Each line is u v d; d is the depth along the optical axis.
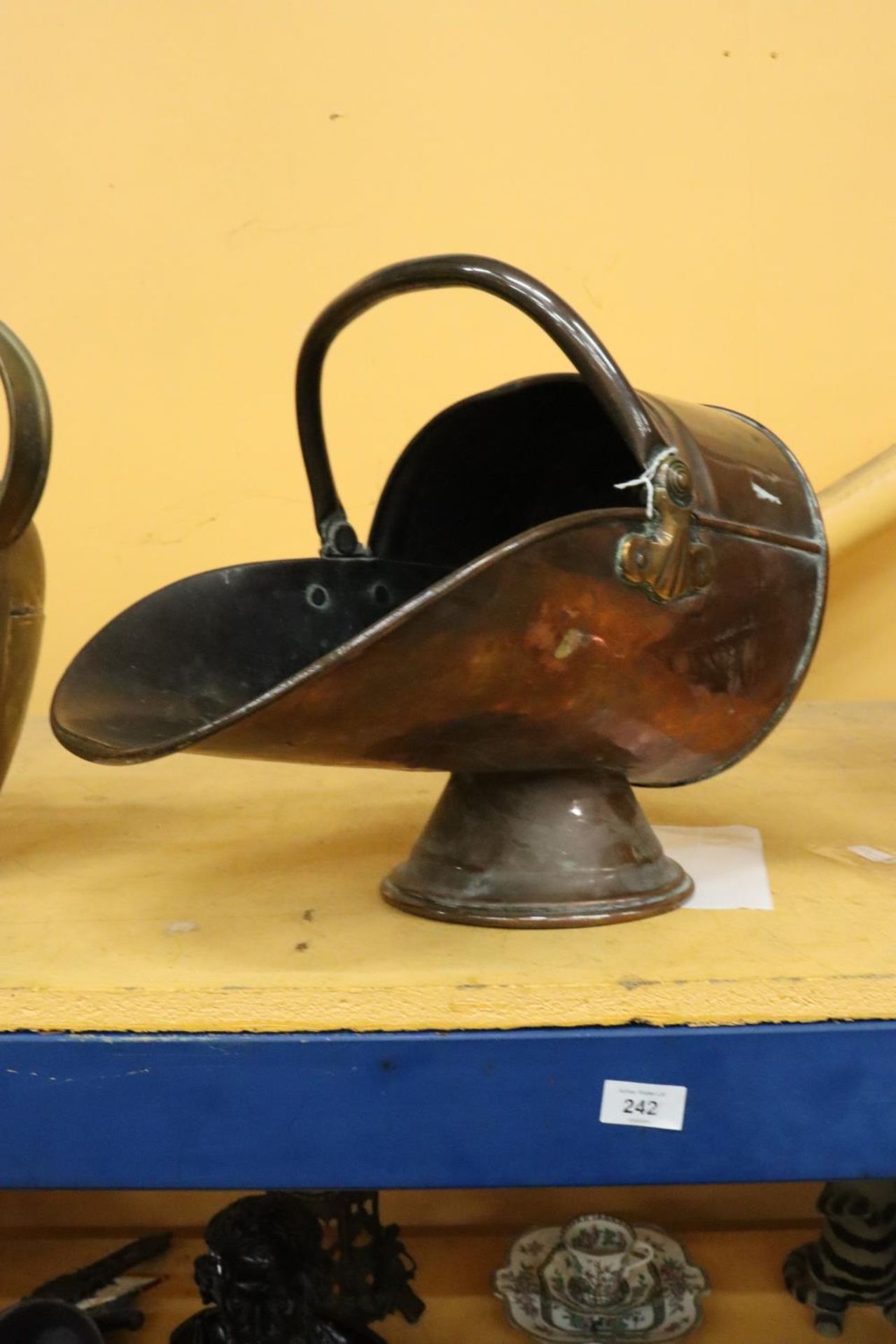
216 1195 1.22
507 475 0.79
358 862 0.78
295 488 1.44
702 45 1.42
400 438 1.44
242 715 0.49
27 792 1.02
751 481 0.65
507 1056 0.55
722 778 1.02
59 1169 0.56
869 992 0.55
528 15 1.41
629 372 1.44
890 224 1.44
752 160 1.43
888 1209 0.99
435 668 0.52
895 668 1.45
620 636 0.56
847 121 1.43
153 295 1.43
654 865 0.67
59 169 1.42
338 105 1.42
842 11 1.41
